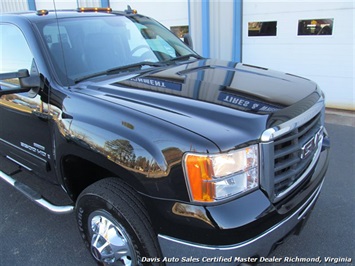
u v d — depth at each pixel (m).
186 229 1.68
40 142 2.60
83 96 2.21
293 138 1.87
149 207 1.79
